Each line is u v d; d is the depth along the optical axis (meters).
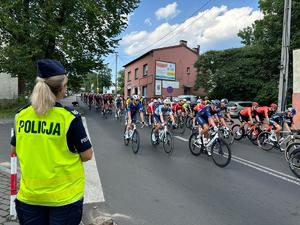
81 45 22.98
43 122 2.05
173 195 5.39
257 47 31.78
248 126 11.94
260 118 11.47
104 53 25.17
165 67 37.97
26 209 2.10
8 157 7.78
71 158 2.11
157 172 6.94
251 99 30.98
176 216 4.48
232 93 31.97
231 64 32.56
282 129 10.09
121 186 5.84
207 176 6.71
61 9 21.64
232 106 24.22
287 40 13.77
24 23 19.97
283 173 7.15
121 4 24.16
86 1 20.77
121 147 10.06
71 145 2.10
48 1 20.30
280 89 13.96
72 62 23.52
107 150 9.49
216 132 7.98
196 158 8.54
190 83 40.53
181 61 39.56
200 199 5.22
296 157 6.90
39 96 2.01
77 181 2.14
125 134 10.49
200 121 8.56
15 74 21.41
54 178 2.04
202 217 4.46
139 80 41.22
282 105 13.86
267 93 27.83
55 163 2.04
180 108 15.99
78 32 22.69
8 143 9.97
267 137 10.34
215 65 34.16
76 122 2.08
